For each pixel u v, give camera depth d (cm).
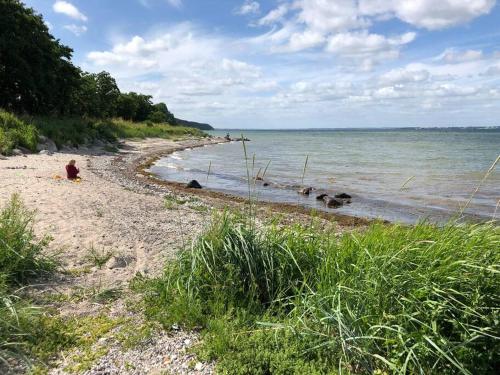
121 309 503
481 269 392
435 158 3566
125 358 404
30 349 402
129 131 5256
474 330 356
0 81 3547
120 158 2870
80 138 3050
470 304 384
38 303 503
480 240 454
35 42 3606
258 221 803
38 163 1812
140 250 720
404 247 459
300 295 479
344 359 390
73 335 436
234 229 558
